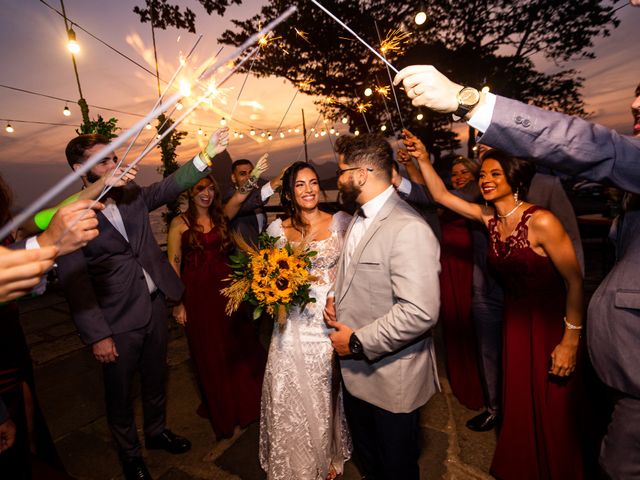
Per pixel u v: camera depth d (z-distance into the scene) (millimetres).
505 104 895
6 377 1360
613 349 1194
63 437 2719
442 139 11469
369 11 9438
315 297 2010
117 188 2129
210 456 2443
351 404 1838
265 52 9789
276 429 1996
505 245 1919
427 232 1491
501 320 2434
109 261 2057
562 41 9992
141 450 2516
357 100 10047
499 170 1877
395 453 1664
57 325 4875
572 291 1730
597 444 1919
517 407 1974
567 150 891
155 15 6035
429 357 1703
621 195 1317
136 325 2117
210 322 2602
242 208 3119
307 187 2062
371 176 1593
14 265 640
